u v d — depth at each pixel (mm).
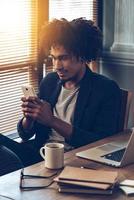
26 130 2266
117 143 2012
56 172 1649
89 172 1535
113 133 2188
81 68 2219
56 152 1667
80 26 2139
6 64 2914
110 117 2178
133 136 1677
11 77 2965
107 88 2211
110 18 3654
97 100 2184
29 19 3041
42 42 2170
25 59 3066
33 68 3139
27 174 1624
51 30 2104
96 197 1429
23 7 2986
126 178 1587
